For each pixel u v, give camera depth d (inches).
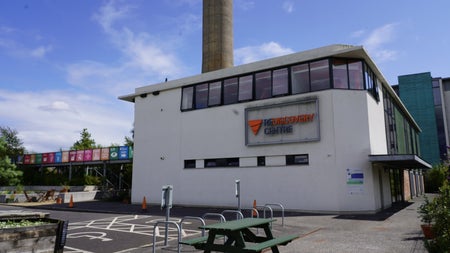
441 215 270.2
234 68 865.5
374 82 820.6
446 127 2219.5
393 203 934.4
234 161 836.6
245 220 301.3
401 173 1099.3
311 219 598.2
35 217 323.6
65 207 892.6
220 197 844.0
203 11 1318.9
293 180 745.0
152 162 987.9
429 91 2293.3
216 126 878.4
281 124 770.8
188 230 487.5
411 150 1451.8
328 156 711.1
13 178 1649.9
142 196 991.0
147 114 1026.1
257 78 829.2
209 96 906.7
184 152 927.0
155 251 344.8
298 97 760.3
